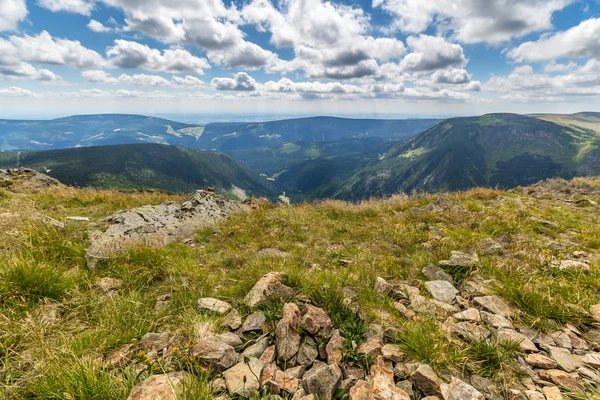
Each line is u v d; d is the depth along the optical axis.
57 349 3.14
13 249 5.42
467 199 14.30
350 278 5.54
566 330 3.92
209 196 14.15
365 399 2.65
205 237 9.17
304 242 8.79
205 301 4.47
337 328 3.85
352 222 11.22
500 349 3.44
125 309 4.15
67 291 4.43
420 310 4.38
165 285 5.30
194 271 5.89
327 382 2.81
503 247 7.31
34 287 4.23
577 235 8.41
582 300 4.41
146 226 9.50
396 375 3.10
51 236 6.34
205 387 2.69
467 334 3.69
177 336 3.59
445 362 3.19
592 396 2.76
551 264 5.87
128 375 2.88
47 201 12.89
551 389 2.89
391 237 8.66
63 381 2.67
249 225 10.13
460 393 2.73
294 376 3.07
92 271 5.49
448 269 5.86
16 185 17.45
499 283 5.14
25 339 3.29
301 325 3.75
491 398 2.85
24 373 2.90
